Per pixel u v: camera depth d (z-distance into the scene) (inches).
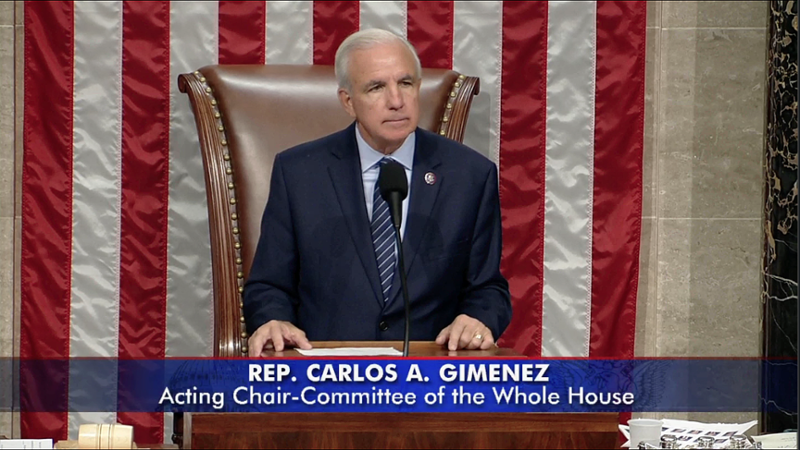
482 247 358.6
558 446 218.8
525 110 474.0
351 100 357.7
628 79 473.7
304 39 470.0
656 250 491.8
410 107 352.2
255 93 418.0
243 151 412.8
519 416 217.6
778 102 461.4
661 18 483.2
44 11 460.8
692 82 485.7
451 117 422.6
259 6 467.8
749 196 489.7
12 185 467.5
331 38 470.0
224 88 418.9
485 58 472.7
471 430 217.6
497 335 345.4
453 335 303.1
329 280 352.8
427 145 365.4
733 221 490.9
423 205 355.9
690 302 492.1
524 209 476.4
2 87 462.6
